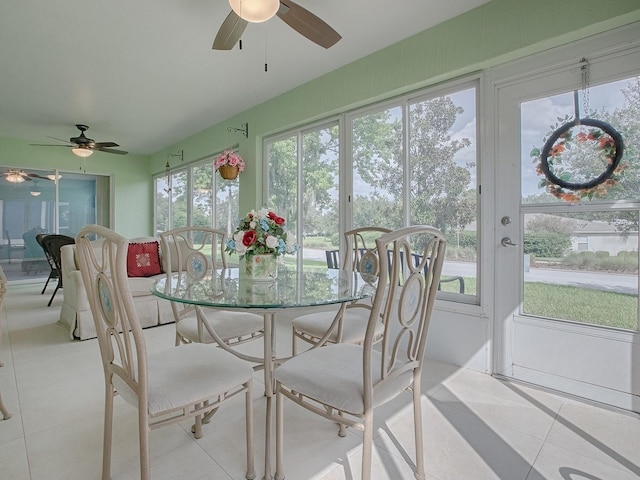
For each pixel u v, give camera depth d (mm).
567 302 2139
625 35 1921
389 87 2834
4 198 5629
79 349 2852
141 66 3125
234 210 4730
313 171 3668
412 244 2854
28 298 4812
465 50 2408
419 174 2828
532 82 2238
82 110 4270
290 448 1602
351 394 1198
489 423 1795
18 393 2096
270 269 1913
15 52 2857
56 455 1531
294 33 2615
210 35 2625
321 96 3375
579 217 2100
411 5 2312
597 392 2016
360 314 2254
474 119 2521
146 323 3467
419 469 1381
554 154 2172
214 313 2189
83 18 2406
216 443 1632
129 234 6711
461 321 2525
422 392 2129
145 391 1155
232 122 4531
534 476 1414
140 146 6188
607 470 1448
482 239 2447
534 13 2121
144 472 1164
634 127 1913
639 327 1906
